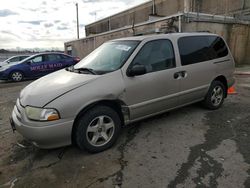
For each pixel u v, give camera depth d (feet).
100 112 10.48
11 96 24.52
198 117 14.79
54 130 9.32
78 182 8.68
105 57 12.73
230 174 8.78
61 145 9.80
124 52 12.09
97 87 10.28
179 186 8.21
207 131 12.72
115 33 56.34
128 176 8.91
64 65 41.65
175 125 13.64
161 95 12.48
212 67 15.01
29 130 9.34
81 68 12.45
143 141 11.76
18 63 38.06
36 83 11.62
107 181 8.66
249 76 31.30
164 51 12.73
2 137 12.95
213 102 15.87
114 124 11.07
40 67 39.11
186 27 36.52
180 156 10.20
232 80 16.81
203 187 8.11
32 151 11.16
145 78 11.70
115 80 10.80
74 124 10.11
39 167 9.77
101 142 10.87
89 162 10.00
